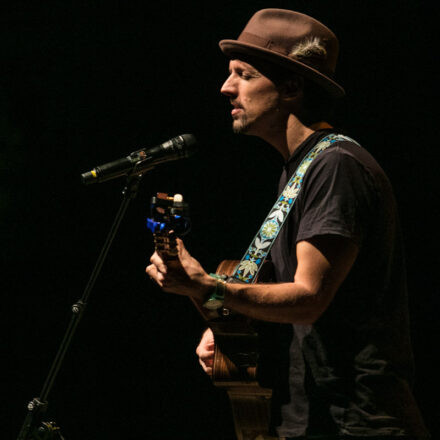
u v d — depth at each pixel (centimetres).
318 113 502
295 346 472
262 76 496
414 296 1341
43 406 525
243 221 1458
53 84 1470
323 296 423
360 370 445
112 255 1482
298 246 438
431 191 1355
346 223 427
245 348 496
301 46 491
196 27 1458
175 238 427
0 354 1411
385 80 1366
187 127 1484
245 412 518
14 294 1451
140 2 1460
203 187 1477
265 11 508
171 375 1420
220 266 548
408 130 1366
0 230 1450
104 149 1491
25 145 1460
